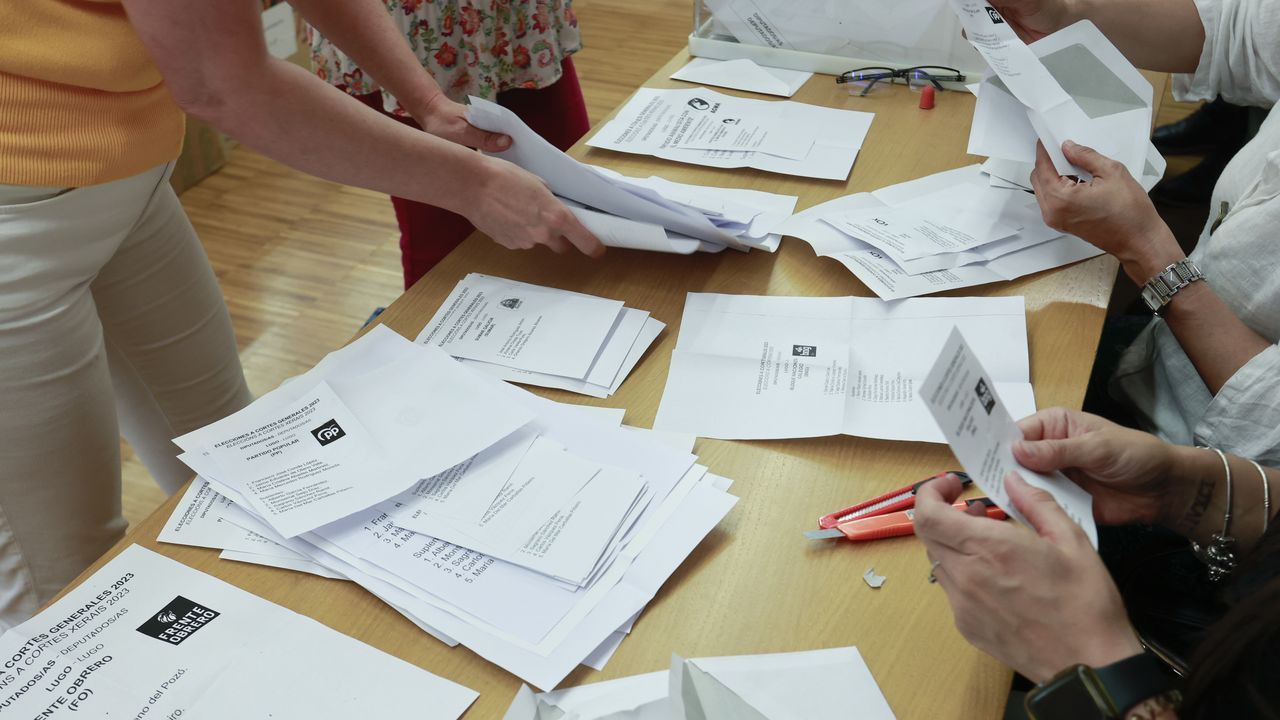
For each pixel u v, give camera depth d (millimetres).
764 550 779
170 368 1333
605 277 1094
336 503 810
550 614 728
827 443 878
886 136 1329
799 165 1267
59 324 1027
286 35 2959
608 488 817
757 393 927
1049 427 778
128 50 949
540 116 1845
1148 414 1156
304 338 2311
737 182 1243
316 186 2877
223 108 903
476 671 702
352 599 760
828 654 696
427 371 944
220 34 839
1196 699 569
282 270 2539
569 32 1721
